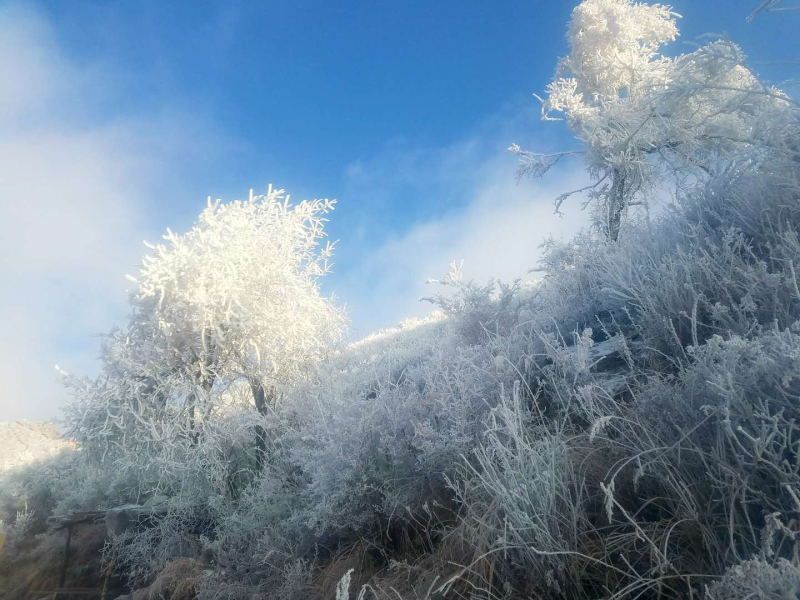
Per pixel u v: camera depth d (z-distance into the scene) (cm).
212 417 744
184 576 552
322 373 758
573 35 1176
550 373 393
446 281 618
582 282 600
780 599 169
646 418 287
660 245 468
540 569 266
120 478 777
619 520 273
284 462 633
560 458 300
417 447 428
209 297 750
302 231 878
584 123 1044
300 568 465
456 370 468
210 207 810
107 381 761
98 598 657
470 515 330
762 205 377
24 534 840
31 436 1508
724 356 243
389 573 398
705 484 246
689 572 230
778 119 399
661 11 1145
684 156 812
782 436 217
